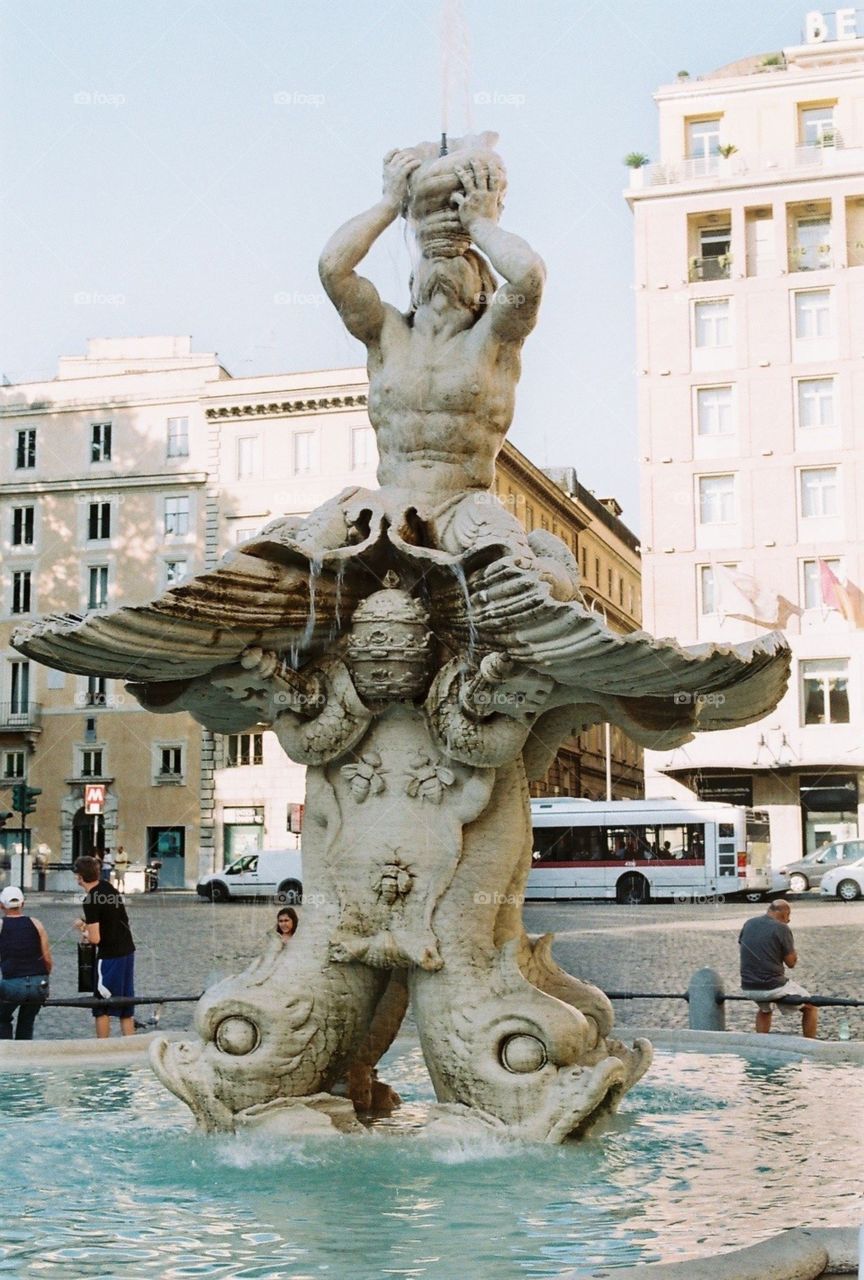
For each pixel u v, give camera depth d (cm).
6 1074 739
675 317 4716
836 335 4581
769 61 4912
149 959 2002
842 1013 1353
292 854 3875
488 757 553
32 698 5412
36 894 4481
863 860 3744
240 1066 539
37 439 5528
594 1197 443
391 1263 365
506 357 599
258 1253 376
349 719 567
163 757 5275
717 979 997
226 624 541
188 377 5397
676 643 495
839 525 4522
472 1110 531
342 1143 527
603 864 3809
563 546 573
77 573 5450
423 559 552
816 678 4444
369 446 5138
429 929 552
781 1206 429
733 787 4506
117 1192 454
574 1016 536
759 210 4706
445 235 599
